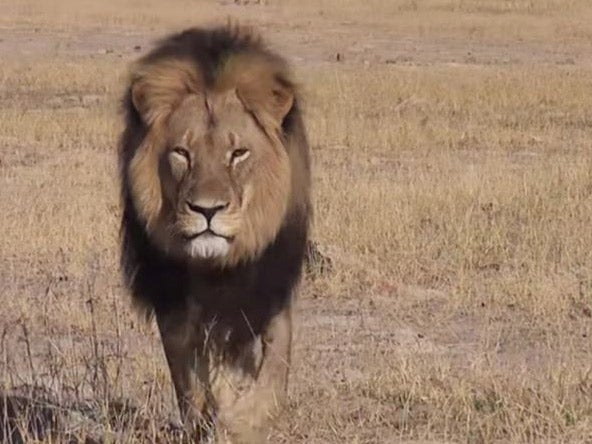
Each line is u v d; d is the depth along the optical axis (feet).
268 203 28.89
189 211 27.84
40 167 75.82
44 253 53.57
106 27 173.17
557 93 112.37
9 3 197.36
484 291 48.98
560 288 48.85
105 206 61.67
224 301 29.78
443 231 57.62
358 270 50.85
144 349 39.04
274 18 188.34
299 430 33.40
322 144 85.92
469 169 75.10
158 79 28.94
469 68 135.33
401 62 141.08
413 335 43.73
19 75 120.88
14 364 36.09
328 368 38.68
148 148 28.94
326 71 127.85
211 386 30.25
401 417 34.65
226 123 28.58
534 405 34.53
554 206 63.10
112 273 50.60
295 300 31.48
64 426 31.65
